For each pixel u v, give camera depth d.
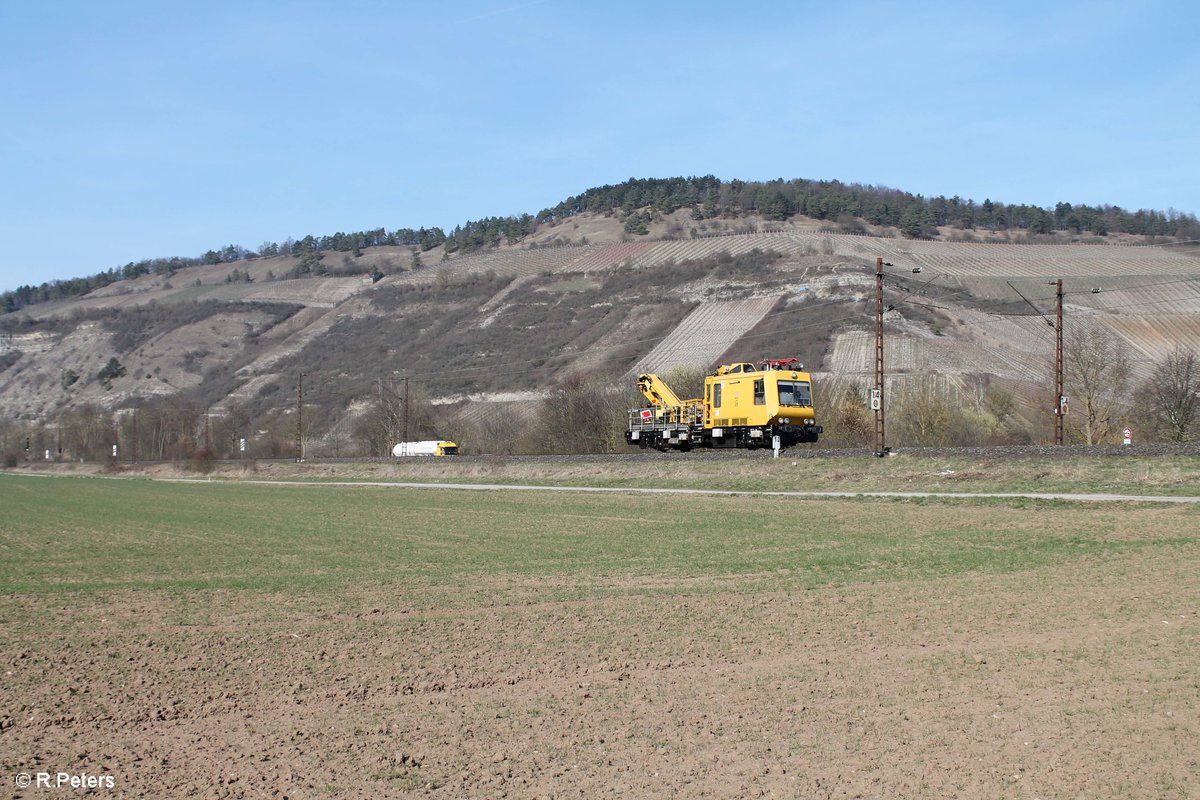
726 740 12.81
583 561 29.53
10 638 19.73
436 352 148.12
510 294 170.75
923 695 14.48
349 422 127.31
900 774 11.57
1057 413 52.12
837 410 74.69
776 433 56.75
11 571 29.67
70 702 15.06
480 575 27.31
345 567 29.55
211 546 35.88
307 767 12.16
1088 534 31.09
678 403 64.69
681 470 57.72
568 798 11.09
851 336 102.19
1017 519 35.41
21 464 135.25
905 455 49.81
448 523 42.59
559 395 91.81
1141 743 12.36
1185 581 22.86
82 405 159.38
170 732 13.58
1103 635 17.80
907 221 179.12
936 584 23.64
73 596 24.92
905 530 34.16
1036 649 16.92
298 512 50.34
